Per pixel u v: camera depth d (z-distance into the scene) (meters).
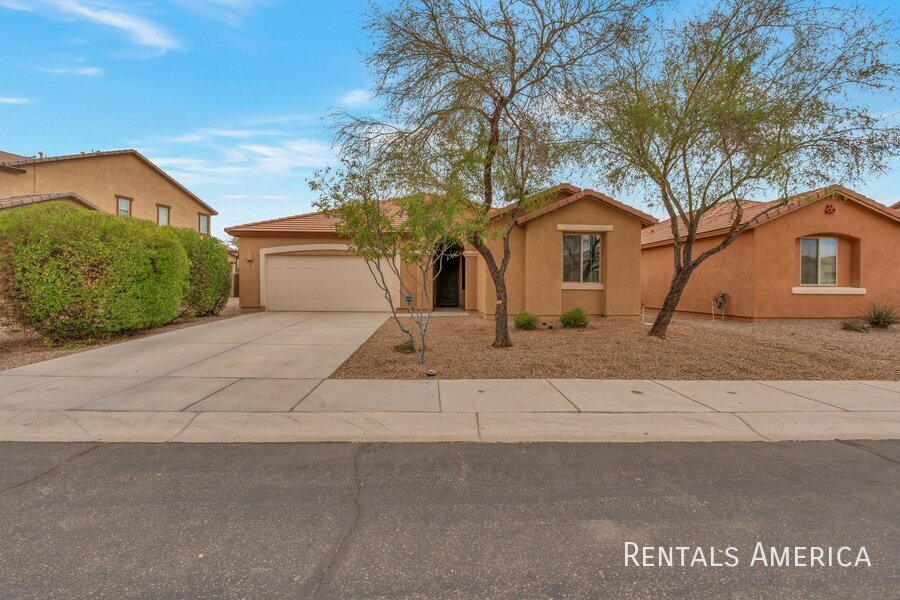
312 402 6.11
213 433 5.09
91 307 9.92
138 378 7.27
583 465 4.38
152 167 27.45
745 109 8.68
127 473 4.14
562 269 14.96
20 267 9.47
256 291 18.16
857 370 8.09
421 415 5.66
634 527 3.31
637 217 14.68
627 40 8.84
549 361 8.59
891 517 3.46
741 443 4.96
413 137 9.38
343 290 18.25
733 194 10.20
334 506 3.58
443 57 8.91
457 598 2.55
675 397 6.45
